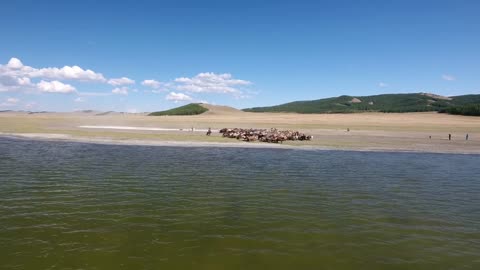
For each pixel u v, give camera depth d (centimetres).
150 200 1952
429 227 1598
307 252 1292
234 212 1762
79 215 1655
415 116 16038
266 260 1216
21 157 3462
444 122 11881
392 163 3553
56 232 1428
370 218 1711
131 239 1374
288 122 11594
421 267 1198
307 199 2048
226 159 3647
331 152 4416
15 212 1675
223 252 1272
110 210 1747
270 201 1988
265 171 2959
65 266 1134
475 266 1213
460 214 1811
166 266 1151
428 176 2858
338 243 1384
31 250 1248
